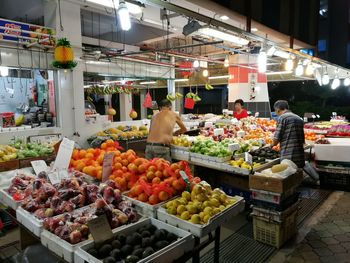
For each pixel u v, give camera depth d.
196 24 3.35
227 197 2.39
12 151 4.02
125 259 1.57
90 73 6.18
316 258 2.99
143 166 2.64
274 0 3.95
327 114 11.88
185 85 10.34
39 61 4.95
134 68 7.14
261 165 3.69
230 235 3.48
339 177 5.13
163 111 4.58
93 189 2.22
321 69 8.15
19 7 6.53
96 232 1.71
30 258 2.37
